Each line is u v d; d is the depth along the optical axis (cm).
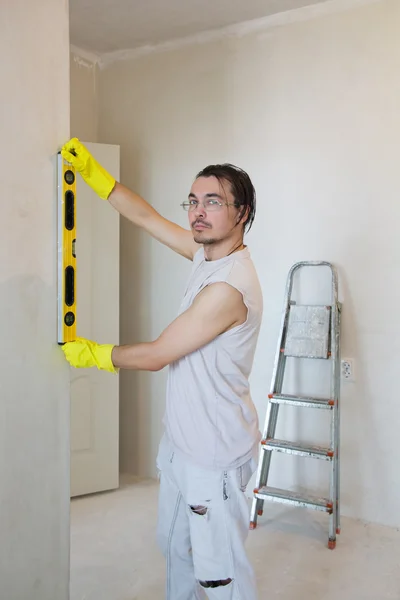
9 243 147
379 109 285
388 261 286
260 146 318
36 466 155
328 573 244
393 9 279
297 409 312
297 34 304
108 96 369
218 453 168
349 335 296
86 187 327
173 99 346
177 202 347
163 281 354
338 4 292
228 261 173
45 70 154
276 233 315
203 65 335
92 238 330
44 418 157
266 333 320
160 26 325
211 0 294
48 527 158
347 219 295
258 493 285
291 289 306
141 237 361
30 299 153
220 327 166
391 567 249
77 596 224
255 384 325
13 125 147
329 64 296
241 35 321
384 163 285
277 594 227
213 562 170
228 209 170
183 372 173
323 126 299
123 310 369
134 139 361
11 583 150
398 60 279
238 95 324
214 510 169
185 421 172
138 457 366
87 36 340
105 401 335
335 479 275
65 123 160
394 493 289
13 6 147
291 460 316
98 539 274
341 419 299
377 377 290
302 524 293
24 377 152
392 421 288
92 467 331
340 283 298
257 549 265
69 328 160
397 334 285
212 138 333
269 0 293
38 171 154
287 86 309
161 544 190
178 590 190
